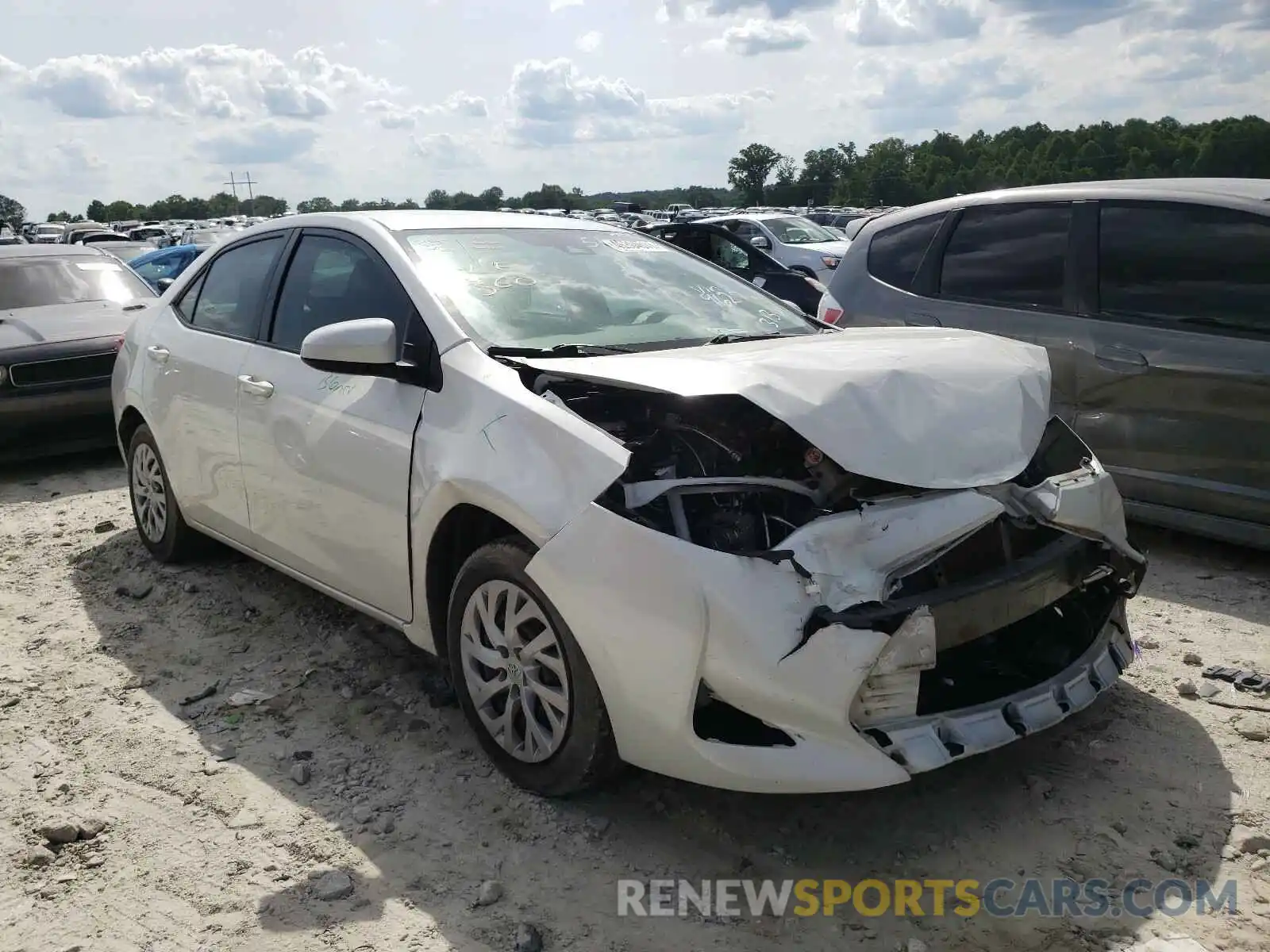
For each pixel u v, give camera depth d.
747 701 2.61
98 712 3.79
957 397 2.99
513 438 3.04
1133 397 5.03
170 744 3.54
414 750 3.44
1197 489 4.84
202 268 5.04
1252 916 2.54
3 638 4.51
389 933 2.58
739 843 2.90
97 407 7.62
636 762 2.83
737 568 2.62
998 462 2.93
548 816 3.03
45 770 3.40
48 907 2.72
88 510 6.61
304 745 3.51
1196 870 2.71
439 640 3.47
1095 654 3.18
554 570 2.84
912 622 2.63
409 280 3.65
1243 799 3.00
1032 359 3.38
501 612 3.15
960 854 2.82
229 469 4.34
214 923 2.63
